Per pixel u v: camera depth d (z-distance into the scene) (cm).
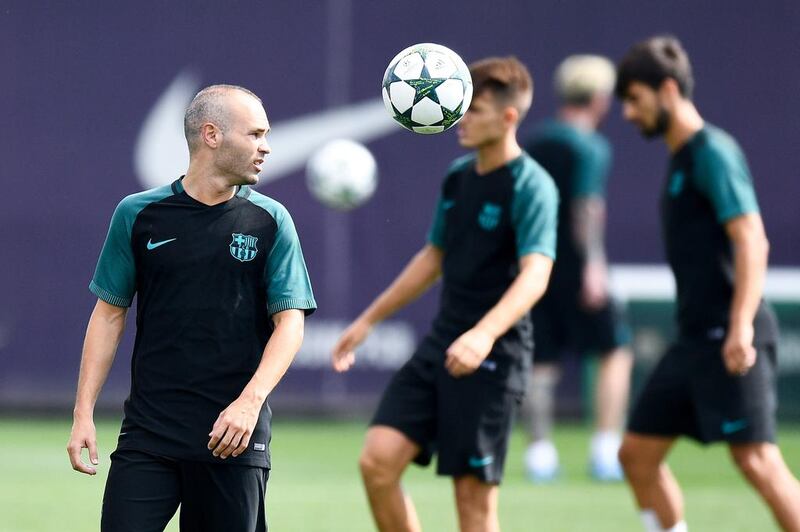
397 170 5119
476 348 2111
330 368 5128
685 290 2422
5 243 4969
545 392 3906
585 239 3938
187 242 1836
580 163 3938
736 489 3706
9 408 5031
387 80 2158
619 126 5153
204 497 1833
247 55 5072
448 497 3538
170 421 1820
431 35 5109
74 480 3694
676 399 2425
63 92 4981
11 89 4959
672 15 5147
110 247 1869
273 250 1866
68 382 5019
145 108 5016
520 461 4328
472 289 2275
